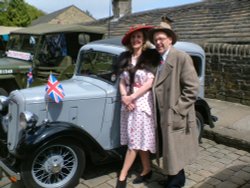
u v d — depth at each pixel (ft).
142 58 11.57
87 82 14.33
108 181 13.16
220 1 37.68
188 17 37.78
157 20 42.50
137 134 11.73
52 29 24.77
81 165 12.44
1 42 36.47
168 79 10.89
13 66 23.77
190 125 11.14
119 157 13.25
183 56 10.73
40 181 11.77
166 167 11.08
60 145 11.75
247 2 33.68
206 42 27.81
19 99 11.89
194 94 10.63
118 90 13.26
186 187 12.63
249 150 16.38
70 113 12.50
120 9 53.06
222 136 17.43
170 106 10.78
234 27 29.84
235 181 13.14
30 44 24.80
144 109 11.54
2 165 11.92
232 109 22.77
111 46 14.12
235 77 24.39
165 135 11.01
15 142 12.16
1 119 13.57
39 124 11.99
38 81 24.21
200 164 14.83
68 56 24.91
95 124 13.04
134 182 12.90
